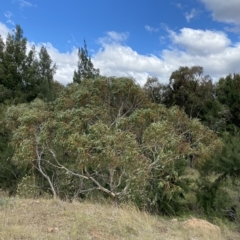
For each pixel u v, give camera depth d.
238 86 26.14
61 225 4.84
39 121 9.93
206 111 25.88
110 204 8.17
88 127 9.16
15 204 5.97
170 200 10.52
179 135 9.91
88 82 11.41
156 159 8.70
